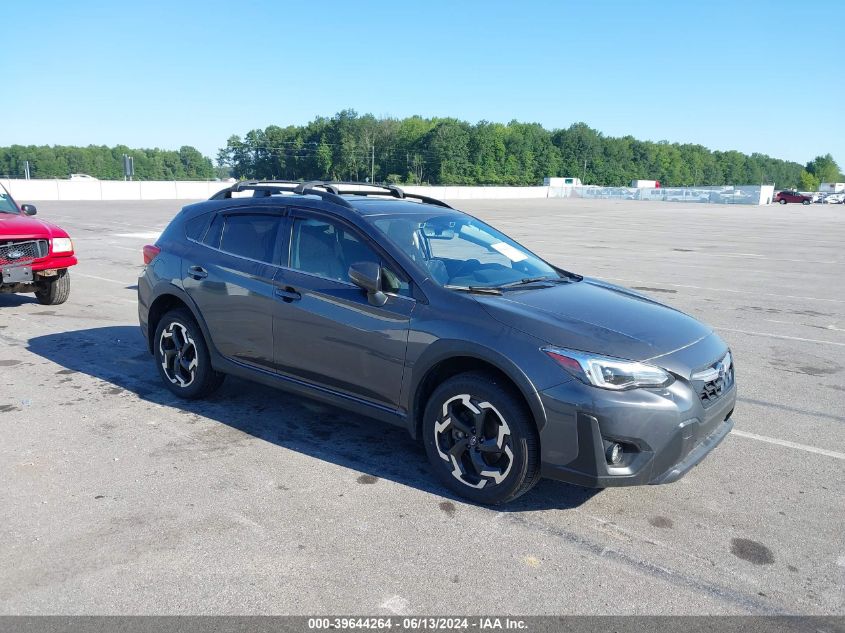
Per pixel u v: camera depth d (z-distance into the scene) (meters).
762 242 21.55
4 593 2.83
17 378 5.79
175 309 5.26
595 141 152.62
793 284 12.38
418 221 4.48
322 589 2.90
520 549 3.26
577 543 3.33
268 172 141.25
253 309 4.57
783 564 3.19
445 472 3.79
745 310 9.74
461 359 3.70
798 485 4.04
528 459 3.47
